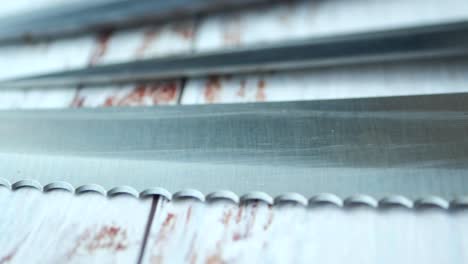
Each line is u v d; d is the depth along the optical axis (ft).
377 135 0.43
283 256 0.41
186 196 0.43
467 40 0.47
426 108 0.43
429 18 0.55
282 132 0.44
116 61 0.57
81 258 0.41
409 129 0.43
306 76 0.51
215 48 0.57
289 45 0.51
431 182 0.41
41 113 0.48
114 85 0.54
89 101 0.53
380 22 0.56
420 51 0.48
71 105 0.53
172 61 0.53
